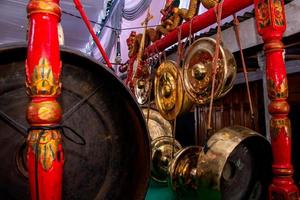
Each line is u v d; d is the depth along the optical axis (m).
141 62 4.10
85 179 1.76
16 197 1.58
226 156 1.89
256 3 2.14
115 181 1.88
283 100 2.03
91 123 1.79
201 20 2.73
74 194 1.72
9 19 10.98
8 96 1.55
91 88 1.76
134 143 1.90
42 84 1.28
